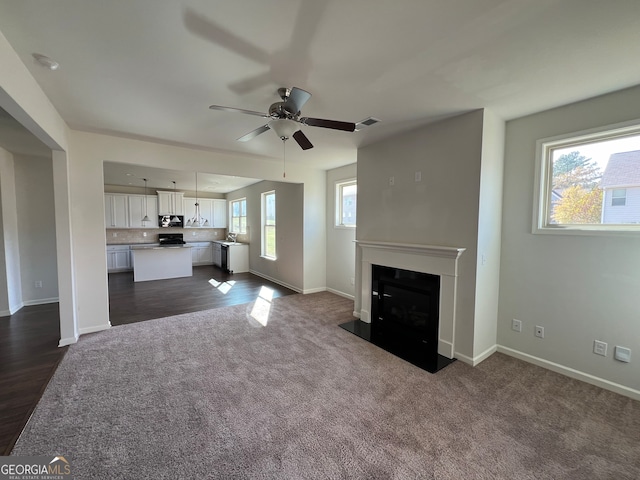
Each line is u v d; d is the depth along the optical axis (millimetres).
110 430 1838
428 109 2623
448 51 1751
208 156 4188
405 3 1356
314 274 5512
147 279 6723
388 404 2125
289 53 1782
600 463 1622
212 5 1377
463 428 1884
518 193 2830
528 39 1620
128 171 5746
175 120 2932
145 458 1626
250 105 2572
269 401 2150
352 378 2477
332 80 2111
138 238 8344
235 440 1766
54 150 2986
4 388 2295
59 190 3037
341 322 3854
